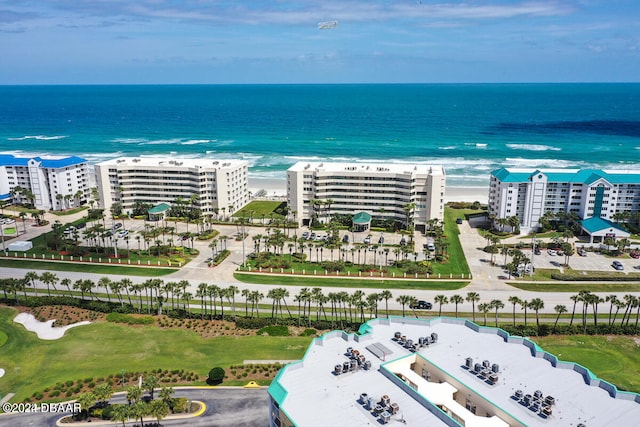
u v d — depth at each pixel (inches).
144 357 4180.6
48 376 3922.2
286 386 2736.2
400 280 5728.3
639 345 4355.3
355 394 2662.4
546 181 7263.8
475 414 2642.7
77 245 6825.8
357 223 7391.7
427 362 2920.8
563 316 4872.0
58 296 5206.7
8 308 5049.2
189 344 4387.3
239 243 7022.6
